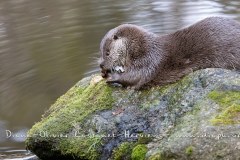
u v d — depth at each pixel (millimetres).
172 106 16156
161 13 34750
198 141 13820
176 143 14125
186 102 15844
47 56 29125
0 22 36156
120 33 17766
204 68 16766
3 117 22875
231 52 16578
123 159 16062
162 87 16938
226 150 13320
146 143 15680
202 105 15188
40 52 29828
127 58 17406
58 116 18016
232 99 14891
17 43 31828
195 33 17016
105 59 18062
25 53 29969
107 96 17750
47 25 34781
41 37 32344
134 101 17156
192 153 13711
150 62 17125
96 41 30625
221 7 34875
